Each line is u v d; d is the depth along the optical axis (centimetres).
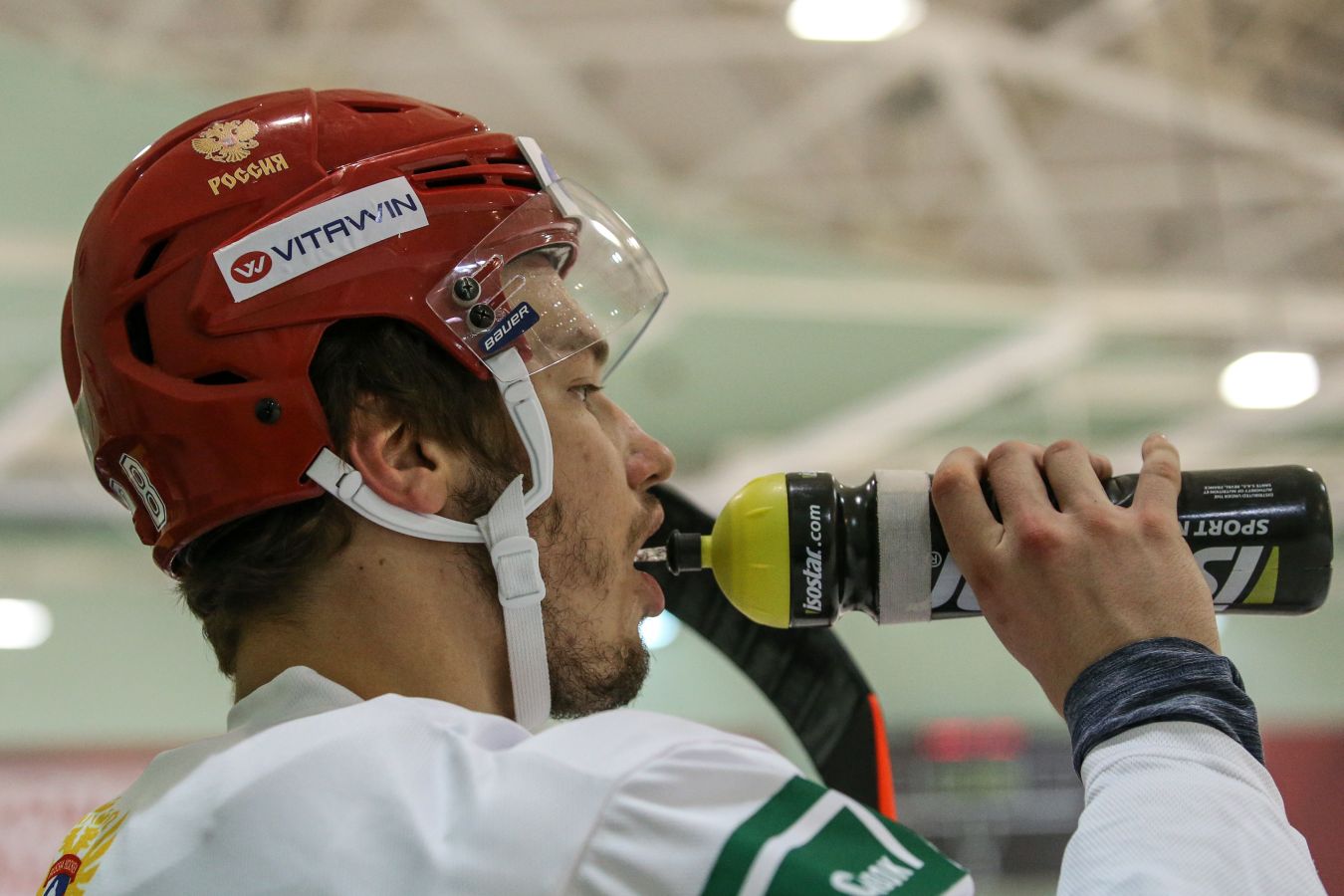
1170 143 559
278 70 491
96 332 94
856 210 609
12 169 545
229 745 81
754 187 591
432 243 94
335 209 93
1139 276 670
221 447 89
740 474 886
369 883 68
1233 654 938
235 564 89
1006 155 564
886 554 105
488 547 91
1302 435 880
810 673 137
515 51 491
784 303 682
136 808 82
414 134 100
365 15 464
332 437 89
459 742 74
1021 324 710
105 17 454
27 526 844
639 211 611
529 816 68
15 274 611
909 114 536
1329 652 937
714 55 497
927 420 823
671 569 116
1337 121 538
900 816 795
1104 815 75
